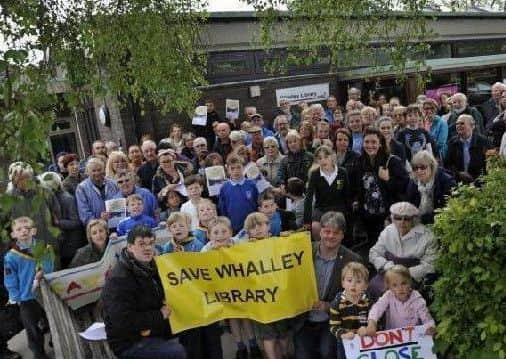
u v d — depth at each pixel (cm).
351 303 349
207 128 955
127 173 559
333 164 521
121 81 532
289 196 570
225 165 650
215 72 1077
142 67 534
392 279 338
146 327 355
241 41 1102
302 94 1198
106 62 534
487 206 300
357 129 692
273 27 616
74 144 1260
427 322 333
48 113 218
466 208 304
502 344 281
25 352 502
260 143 752
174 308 373
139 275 356
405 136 649
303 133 741
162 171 612
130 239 354
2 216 201
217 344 400
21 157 194
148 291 360
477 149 593
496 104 810
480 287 296
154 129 993
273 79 1144
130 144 984
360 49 545
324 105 1241
